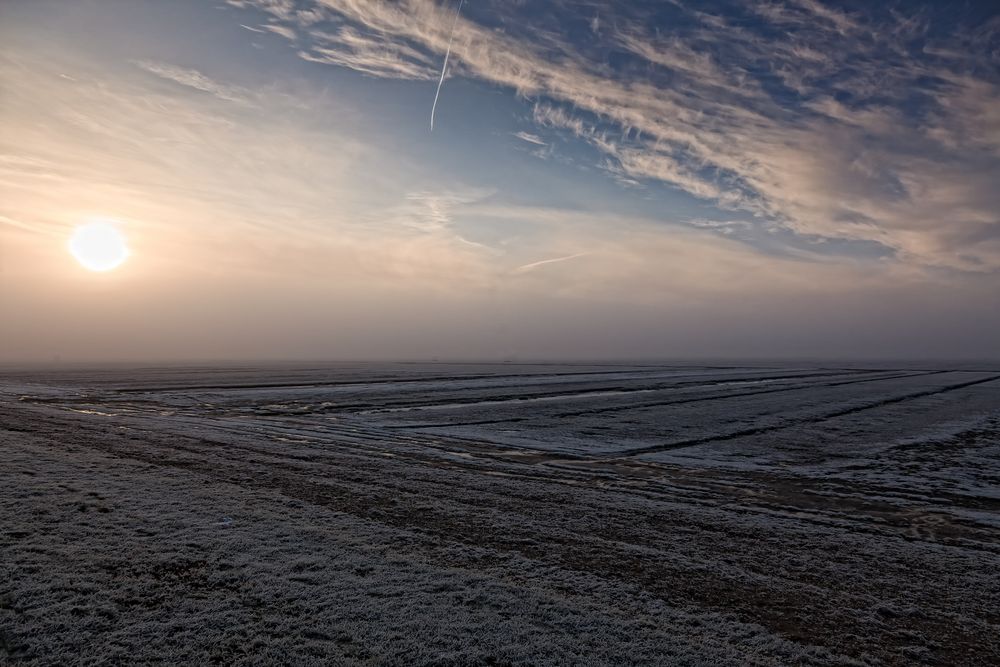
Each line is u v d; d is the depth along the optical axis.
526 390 66.75
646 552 10.91
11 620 7.40
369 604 8.20
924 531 13.23
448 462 21.11
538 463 21.92
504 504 14.40
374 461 20.12
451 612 8.03
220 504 13.25
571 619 7.92
